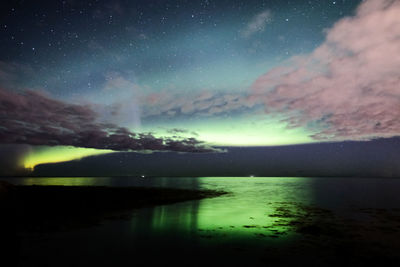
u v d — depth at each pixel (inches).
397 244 236.1
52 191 633.0
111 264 179.3
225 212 441.4
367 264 182.5
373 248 222.4
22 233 268.4
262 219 373.1
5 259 187.2
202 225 322.3
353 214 430.6
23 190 616.4
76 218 357.4
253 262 185.8
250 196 812.6
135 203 533.6
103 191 699.4
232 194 891.4
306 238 257.8
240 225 324.8
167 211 440.5
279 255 202.1
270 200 682.2
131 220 350.6
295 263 183.8
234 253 206.7
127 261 185.9
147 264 179.9
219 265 179.5
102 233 272.7
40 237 252.5
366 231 294.4
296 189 1252.5
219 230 293.6
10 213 276.7
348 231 293.7
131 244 231.5
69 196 561.0
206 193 888.9
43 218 349.4
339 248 222.1
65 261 184.1
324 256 199.9
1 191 287.7
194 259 191.5
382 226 325.1
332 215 418.3
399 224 340.5
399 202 638.5
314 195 866.8
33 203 458.0
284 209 493.7
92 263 180.7
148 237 257.3
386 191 1077.1
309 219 376.5
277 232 285.4
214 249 217.5
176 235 267.1
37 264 177.5
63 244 228.4
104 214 397.1
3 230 258.4
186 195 760.3
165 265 178.4
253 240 248.2
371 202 637.9
